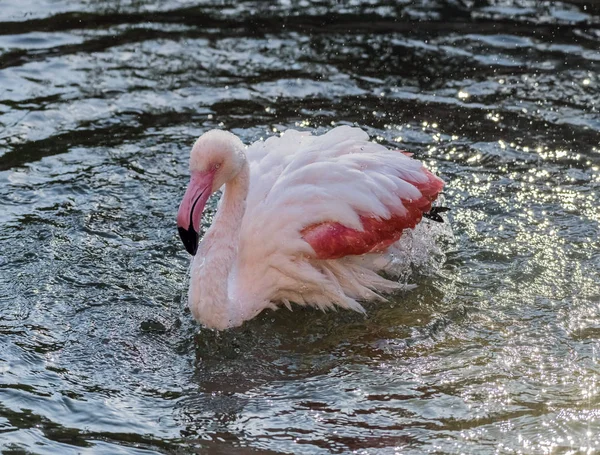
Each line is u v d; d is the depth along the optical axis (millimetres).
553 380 5398
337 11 10969
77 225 6898
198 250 5852
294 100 8914
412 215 6348
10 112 8445
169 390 5270
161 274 6430
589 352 5660
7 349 5523
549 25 10547
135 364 5500
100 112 8570
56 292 6152
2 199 7156
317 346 5793
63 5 10844
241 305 5953
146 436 4824
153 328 5863
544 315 6059
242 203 5832
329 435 4887
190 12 10852
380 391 5305
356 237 6039
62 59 9531
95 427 4879
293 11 10945
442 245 6832
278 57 9781
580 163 7898
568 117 8648
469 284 6414
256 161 6434
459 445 4832
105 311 6000
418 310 6176
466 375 5457
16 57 9500
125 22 10484
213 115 8594
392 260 6508
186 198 5555
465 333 5898
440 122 8547
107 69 9375
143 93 8953
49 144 7996
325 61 9703
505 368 5516
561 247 6777
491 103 8898
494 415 5082
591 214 7176
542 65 9609
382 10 11000
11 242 6637
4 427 4820
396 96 9023
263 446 4777
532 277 6465
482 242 6859
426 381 5406
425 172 6508
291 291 6141
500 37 10258
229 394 5250
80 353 5562
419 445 4828
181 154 7957
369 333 5934
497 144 8188
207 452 4707
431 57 9820
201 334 5836
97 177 7555
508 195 7438
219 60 9680
